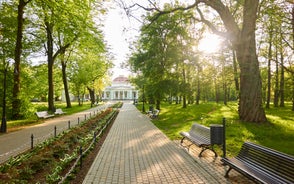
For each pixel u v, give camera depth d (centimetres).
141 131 1594
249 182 613
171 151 984
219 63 2527
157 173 708
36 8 2528
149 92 3041
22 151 1027
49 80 3081
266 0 1527
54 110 3006
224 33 1717
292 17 1496
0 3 2502
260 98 1606
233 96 8112
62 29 2602
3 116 1608
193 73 3888
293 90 2356
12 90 2308
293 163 462
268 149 559
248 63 1605
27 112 2288
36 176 680
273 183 473
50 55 3117
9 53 2706
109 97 12600
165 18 2016
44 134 1484
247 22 1573
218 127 834
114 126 1888
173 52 2750
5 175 596
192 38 2575
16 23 2594
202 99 7869
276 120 1780
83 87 5809
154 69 2772
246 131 1346
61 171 711
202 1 1666
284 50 2288
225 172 700
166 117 2577
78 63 5019
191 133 1121
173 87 2858
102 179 662
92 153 962
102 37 3008
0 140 1303
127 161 842
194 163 800
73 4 2039
